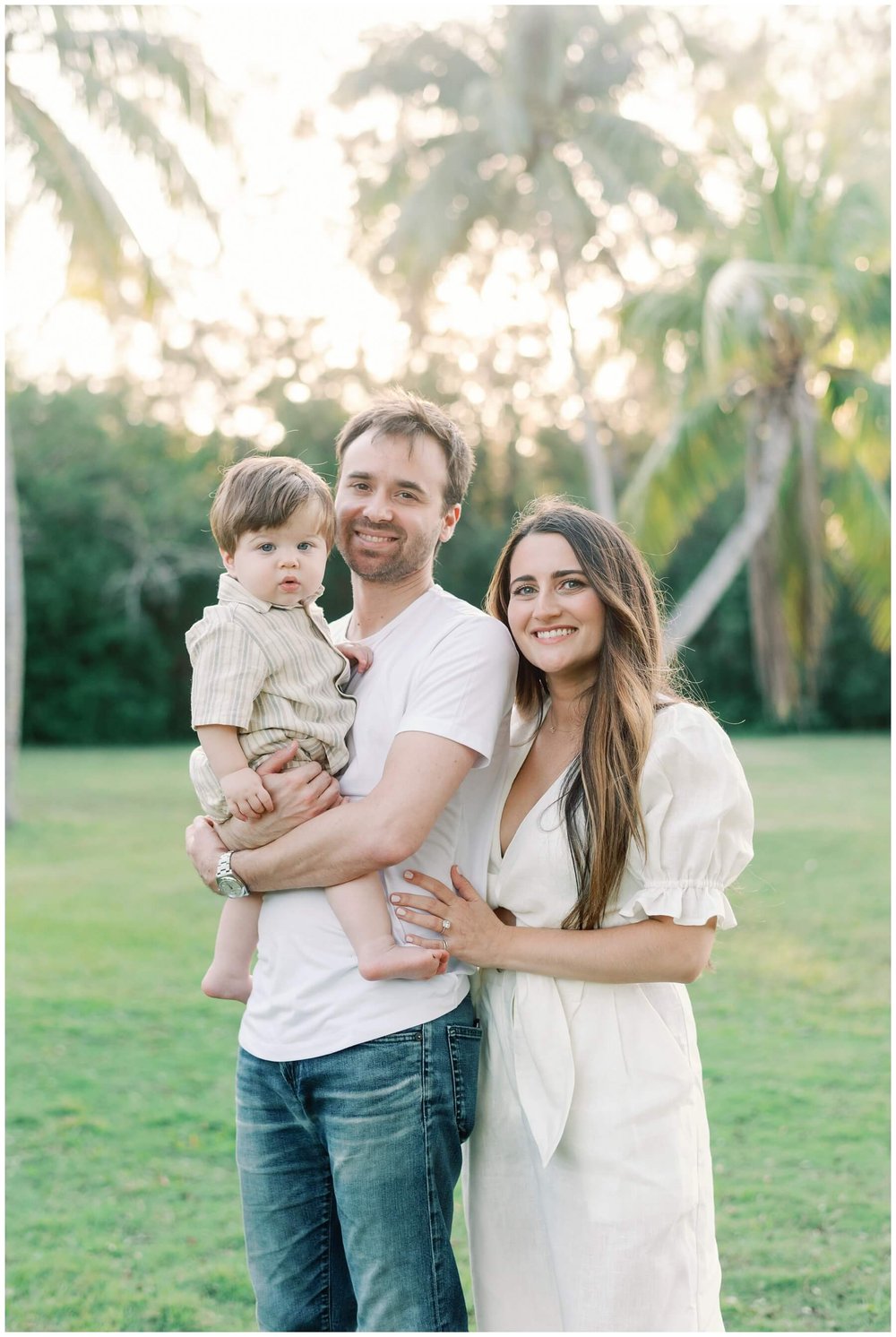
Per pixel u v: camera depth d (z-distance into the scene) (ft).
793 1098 15.37
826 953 22.08
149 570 75.97
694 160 52.03
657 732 6.95
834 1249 11.52
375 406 7.59
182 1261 11.65
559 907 7.02
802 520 51.44
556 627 7.14
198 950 22.52
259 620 7.32
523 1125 7.09
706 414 46.52
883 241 43.01
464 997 7.24
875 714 76.43
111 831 36.24
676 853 6.79
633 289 56.90
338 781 7.32
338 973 6.94
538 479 76.69
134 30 39.17
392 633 7.50
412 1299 6.76
